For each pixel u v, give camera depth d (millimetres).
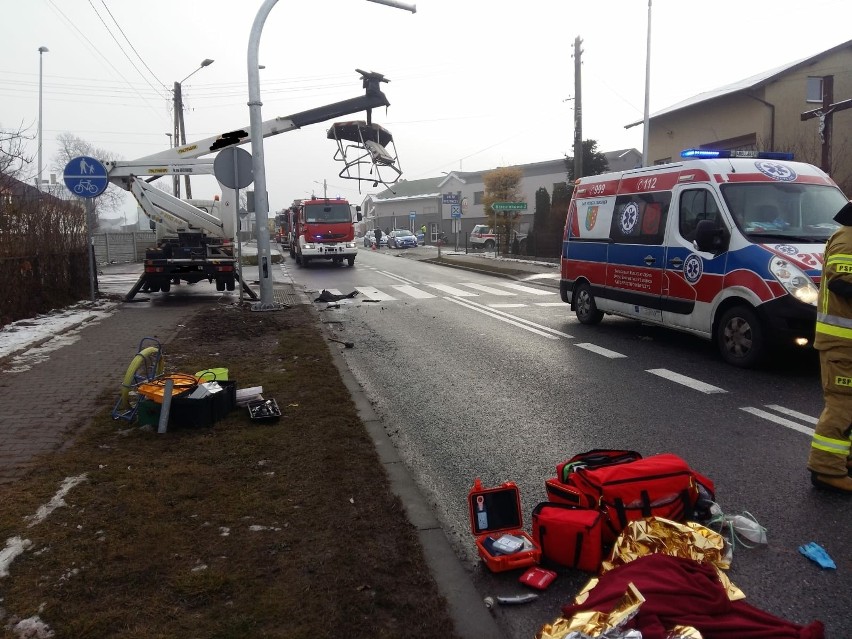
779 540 3875
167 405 5488
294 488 4406
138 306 13922
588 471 3830
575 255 12023
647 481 3736
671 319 9375
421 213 72062
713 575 3111
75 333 10227
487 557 3604
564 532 3531
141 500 4164
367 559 3500
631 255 10234
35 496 4199
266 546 3617
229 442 5270
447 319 12875
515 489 3908
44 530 3746
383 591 3219
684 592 2852
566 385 7617
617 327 11562
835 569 3551
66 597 3102
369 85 16312
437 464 5250
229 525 3865
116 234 32656
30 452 5012
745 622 2740
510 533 3826
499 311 13875
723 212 8398
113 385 6992
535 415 6504
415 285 20078
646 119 23672
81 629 2855
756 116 25188
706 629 2689
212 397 5742
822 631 2754
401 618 3018
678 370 8180
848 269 4242
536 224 32125
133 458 4898
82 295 14422
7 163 11555
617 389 7387
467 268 26578
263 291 13289
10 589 3162
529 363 8820
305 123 16078
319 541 3688
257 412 5887
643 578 2939
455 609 3162
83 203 14844
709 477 4824
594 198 11477
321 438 5395
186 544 3627
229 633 2844
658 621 2666
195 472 4645
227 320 11703
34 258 11914
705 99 26750
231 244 16109
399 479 4703
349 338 11000
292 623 2932
